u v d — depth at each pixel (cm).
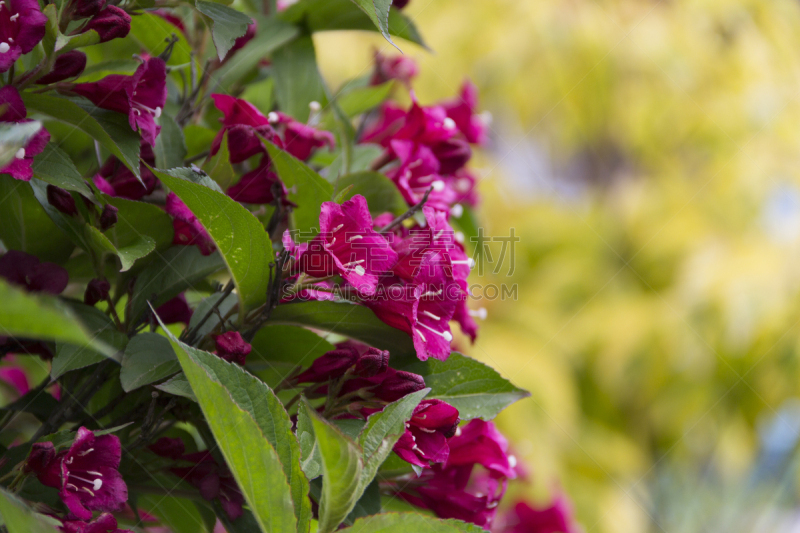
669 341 224
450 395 78
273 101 90
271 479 69
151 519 80
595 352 235
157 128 77
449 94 243
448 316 78
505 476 81
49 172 74
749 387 223
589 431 232
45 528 68
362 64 223
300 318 78
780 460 240
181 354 69
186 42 84
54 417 76
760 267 219
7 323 63
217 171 79
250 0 88
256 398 72
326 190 78
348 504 70
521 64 243
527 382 211
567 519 101
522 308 238
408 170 84
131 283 77
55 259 79
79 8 74
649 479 238
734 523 236
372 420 72
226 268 79
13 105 72
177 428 79
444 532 71
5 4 72
